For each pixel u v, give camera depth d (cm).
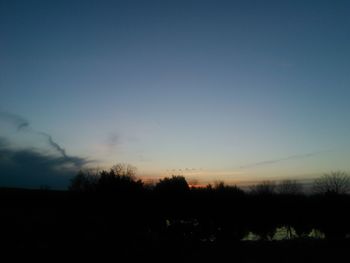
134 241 5762
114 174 7019
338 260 5078
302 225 7694
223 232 7481
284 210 7769
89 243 5281
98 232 5859
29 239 5138
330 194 7600
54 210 6775
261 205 7744
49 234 5497
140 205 6969
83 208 6731
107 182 6925
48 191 7756
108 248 5184
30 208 6775
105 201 6756
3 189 7750
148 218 7019
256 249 5859
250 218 7650
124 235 5994
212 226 7431
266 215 7700
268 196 7875
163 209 7319
